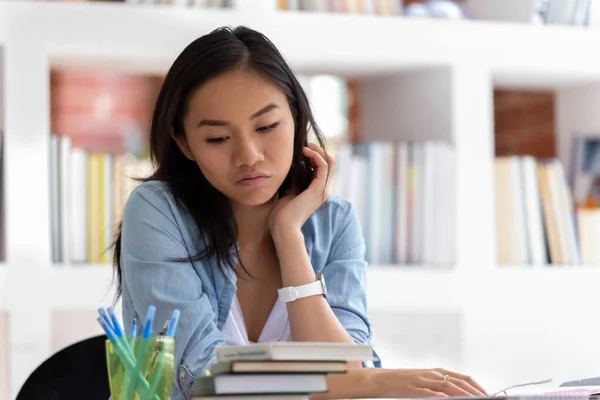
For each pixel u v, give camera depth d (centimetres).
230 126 221
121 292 246
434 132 400
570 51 405
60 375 241
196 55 222
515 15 412
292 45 378
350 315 250
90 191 358
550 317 397
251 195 225
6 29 351
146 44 364
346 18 383
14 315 345
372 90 429
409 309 380
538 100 454
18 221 347
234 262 238
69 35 357
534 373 394
